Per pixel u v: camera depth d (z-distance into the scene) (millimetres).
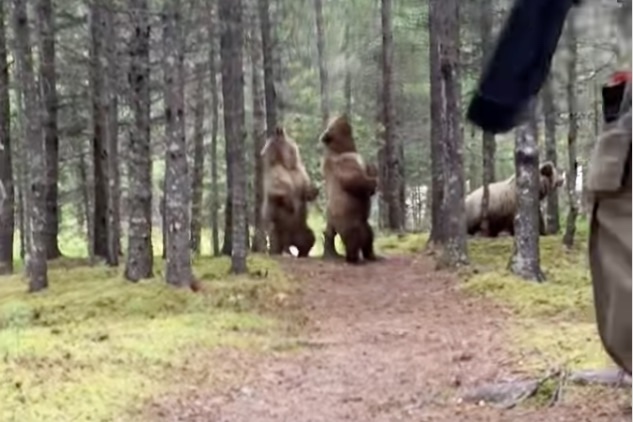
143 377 8227
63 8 18672
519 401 7086
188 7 18859
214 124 21219
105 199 18797
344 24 29484
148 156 13625
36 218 13562
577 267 14898
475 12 15055
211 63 18875
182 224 12867
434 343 9984
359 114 31203
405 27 24953
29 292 13391
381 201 26781
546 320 10805
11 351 9164
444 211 16359
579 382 7176
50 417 6770
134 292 12398
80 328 10797
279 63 24641
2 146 17844
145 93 13320
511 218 20016
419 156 32125
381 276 15695
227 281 13750
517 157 13672
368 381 8344
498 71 1782
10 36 18922
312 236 19422
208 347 9781
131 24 13461
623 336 1564
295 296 13547
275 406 7492
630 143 1594
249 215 24562
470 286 13359
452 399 7434
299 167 19516
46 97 18062
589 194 1660
